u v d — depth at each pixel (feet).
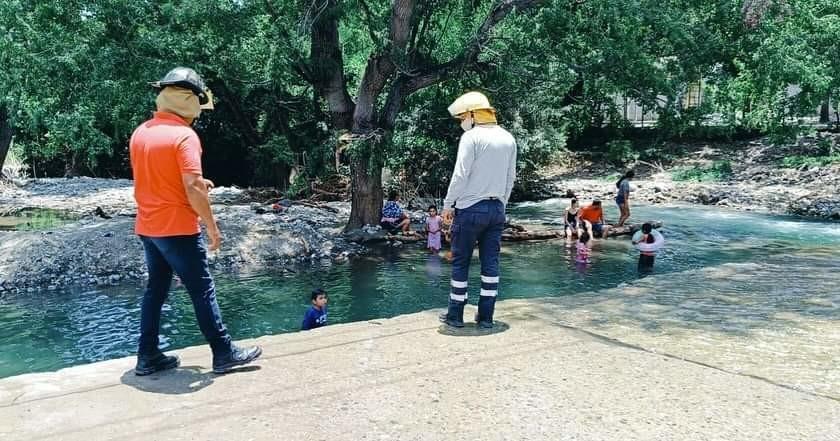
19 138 97.09
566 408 12.26
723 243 47.91
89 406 12.48
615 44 46.32
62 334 27.76
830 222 58.08
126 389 13.34
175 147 12.74
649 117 125.70
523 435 11.19
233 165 100.89
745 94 89.76
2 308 31.83
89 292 34.96
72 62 41.52
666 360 14.98
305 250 44.21
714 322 18.58
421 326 17.79
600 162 104.01
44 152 97.96
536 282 36.01
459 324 17.56
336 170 70.44
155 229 13.23
